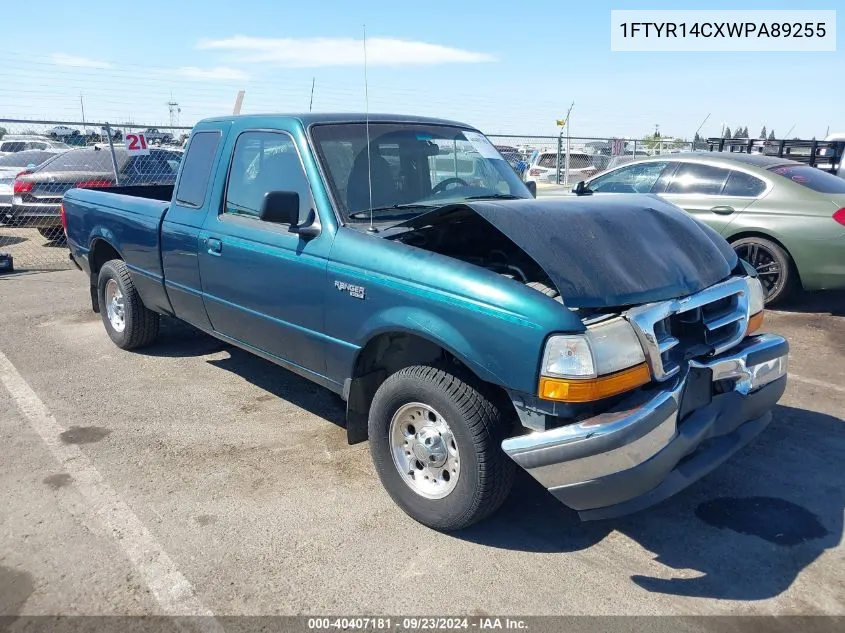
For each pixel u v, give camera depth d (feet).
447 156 14.93
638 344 9.82
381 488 12.66
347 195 12.87
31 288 29.58
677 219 12.38
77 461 13.62
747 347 11.63
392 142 14.19
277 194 12.12
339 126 13.85
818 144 40.50
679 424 10.21
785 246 23.65
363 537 11.14
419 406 11.05
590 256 10.34
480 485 10.33
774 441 14.43
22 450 14.08
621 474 9.28
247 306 14.43
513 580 10.09
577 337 9.34
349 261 11.84
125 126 38.04
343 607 9.53
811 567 10.37
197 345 20.97
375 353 12.23
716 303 11.59
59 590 9.83
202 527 11.40
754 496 12.35
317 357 13.01
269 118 14.28
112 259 20.48
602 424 9.23
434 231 12.64
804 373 18.39
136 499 12.24
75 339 21.81
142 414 15.92
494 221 10.48
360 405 12.39
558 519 11.69
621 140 55.06
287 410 16.17
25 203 38.78
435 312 10.51
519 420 10.67
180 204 16.52
